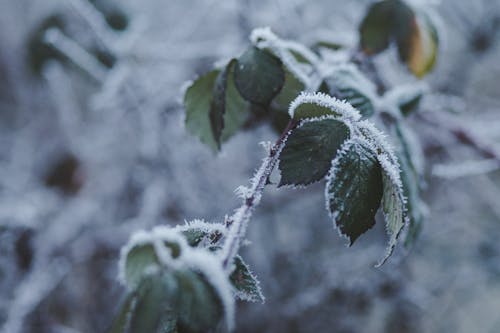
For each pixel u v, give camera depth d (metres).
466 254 0.93
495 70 1.02
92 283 0.90
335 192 0.33
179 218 0.82
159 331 0.32
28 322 0.77
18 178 0.93
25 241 0.75
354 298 0.83
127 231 0.78
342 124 0.34
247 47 0.41
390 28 0.52
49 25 0.86
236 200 0.87
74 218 0.89
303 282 0.87
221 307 0.30
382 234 0.88
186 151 0.84
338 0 0.86
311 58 0.45
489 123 0.75
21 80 1.05
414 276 0.92
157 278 0.29
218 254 0.32
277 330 0.83
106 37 0.80
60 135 0.99
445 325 0.99
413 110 0.49
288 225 0.94
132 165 0.86
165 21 0.96
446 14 0.94
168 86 0.81
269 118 0.49
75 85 1.05
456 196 0.91
